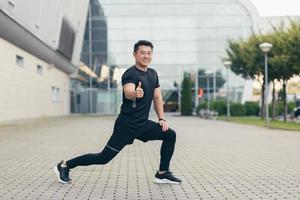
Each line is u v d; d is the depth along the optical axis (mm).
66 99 46750
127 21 51844
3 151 11695
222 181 7012
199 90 47562
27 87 29422
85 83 51281
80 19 42344
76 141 14875
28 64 29625
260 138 16188
